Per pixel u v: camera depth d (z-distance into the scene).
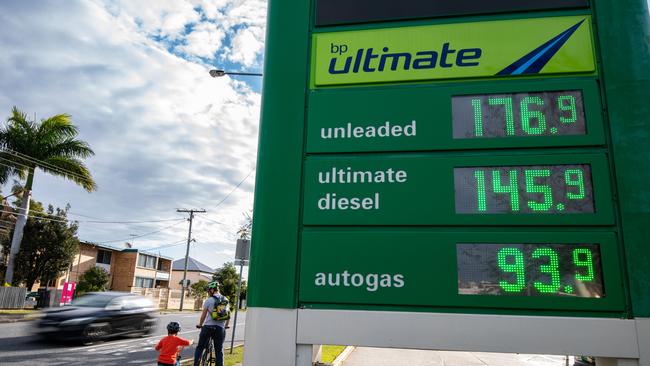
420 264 3.91
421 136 4.22
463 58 4.36
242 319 30.38
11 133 25.52
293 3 4.78
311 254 4.08
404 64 4.44
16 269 29.55
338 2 4.71
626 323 3.59
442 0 4.53
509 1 4.43
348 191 4.18
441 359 12.62
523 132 4.10
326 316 3.94
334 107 4.42
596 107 4.07
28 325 17.58
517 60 4.29
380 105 4.36
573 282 3.72
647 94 3.99
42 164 25.66
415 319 3.81
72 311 13.42
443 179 4.08
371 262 3.98
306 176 4.28
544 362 13.23
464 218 3.96
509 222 3.90
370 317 3.88
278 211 4.23
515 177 3.99
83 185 26.45
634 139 3.92
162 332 17.77
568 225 3.83
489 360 13.12
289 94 4.52
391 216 4.06
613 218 3.81
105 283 41.38
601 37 4.20
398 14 4.57
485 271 3.83
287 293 4.04
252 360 3.97
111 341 14.25
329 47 4.60
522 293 3.75
